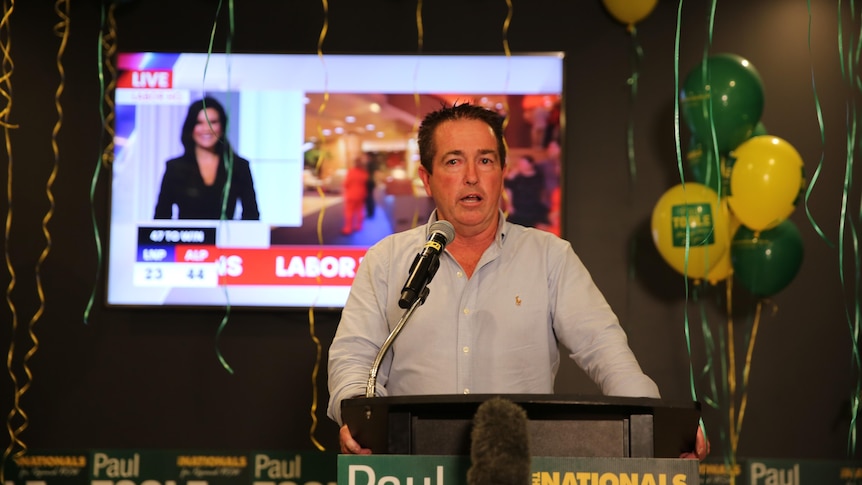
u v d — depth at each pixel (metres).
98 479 4.00
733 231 3.72
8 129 4.20
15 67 4.23
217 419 4.07
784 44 4.20
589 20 4.23
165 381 4.09
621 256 4.13
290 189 4.09
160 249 4.07
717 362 4.07
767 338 4.09
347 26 4.24
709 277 3.77
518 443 1.33
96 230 4.16
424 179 2.40
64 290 4.13
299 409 4.07
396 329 1.95
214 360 4.10
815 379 4.06
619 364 2.12
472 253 2.37
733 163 3.59
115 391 4.09
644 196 4.15
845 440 4.03
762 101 3.60
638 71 4.20
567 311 2.28
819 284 4.10
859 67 4.18
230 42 4.23
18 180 4.18
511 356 2.28
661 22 4.22
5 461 4.02
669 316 4.11
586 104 4.19
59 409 4.07
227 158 4.10
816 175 3.79
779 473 3.97
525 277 2.33
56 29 4.24
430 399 1.55
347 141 4.10
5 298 4.12
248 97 4.12
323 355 4.08
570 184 4.16
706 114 3.57
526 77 4.10
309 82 4.12
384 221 4.06
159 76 4.14
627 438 1.64
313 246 4.06
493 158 2.28
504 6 4.23
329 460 3.98
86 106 4.21
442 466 1.56
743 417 4.05
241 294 4.05
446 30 4.23
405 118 4.09
